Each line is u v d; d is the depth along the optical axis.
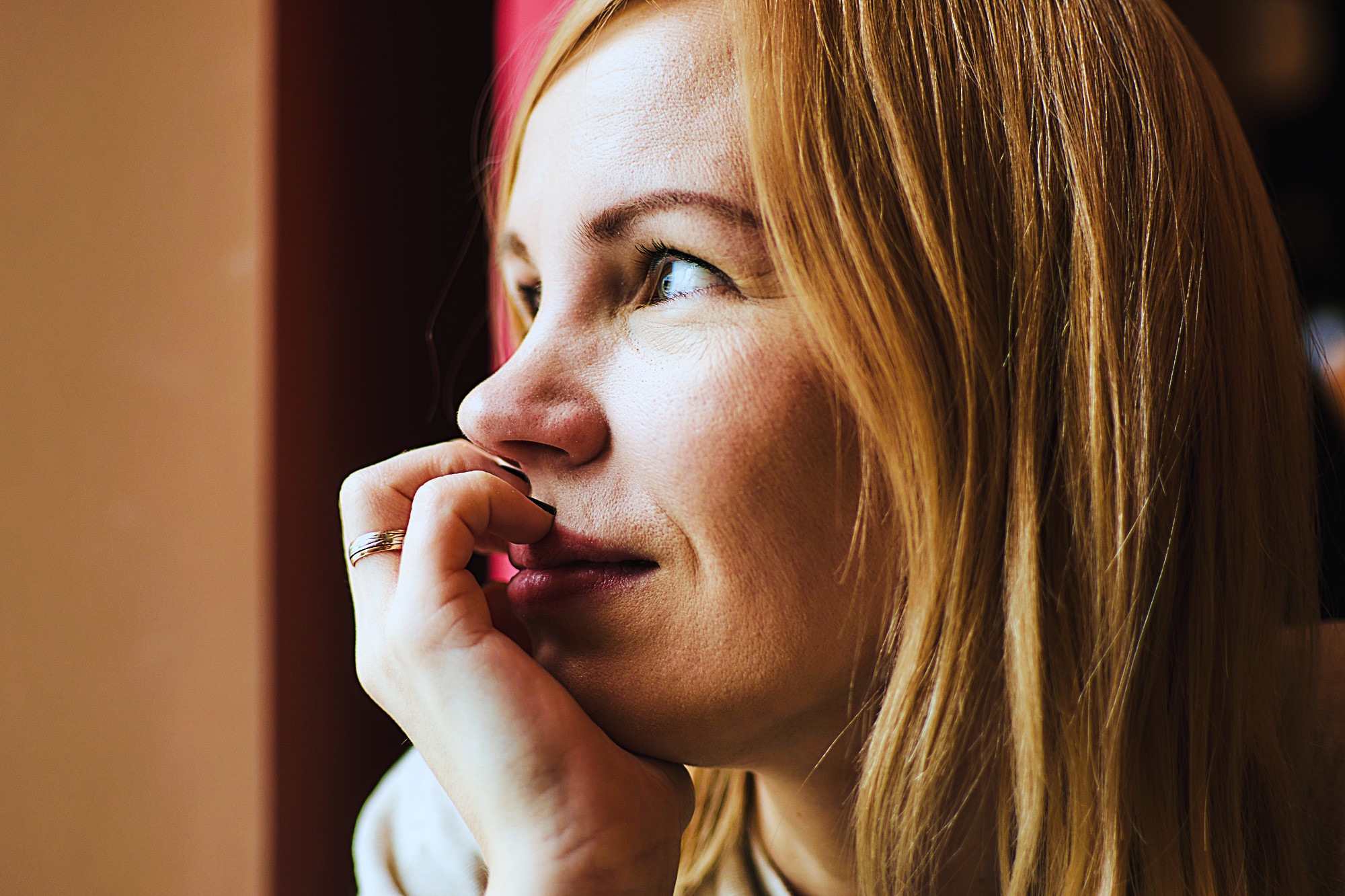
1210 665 0.52
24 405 1.06
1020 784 0.48
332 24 1.10
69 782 1.04
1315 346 0.71
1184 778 0.52
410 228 1.19
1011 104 0.49
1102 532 0.49
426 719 0.48
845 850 0.56
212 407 1.03
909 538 0.46
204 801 1.02
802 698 0.47
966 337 0.47
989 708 0.51
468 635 0.48
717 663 0.46
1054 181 0.50
